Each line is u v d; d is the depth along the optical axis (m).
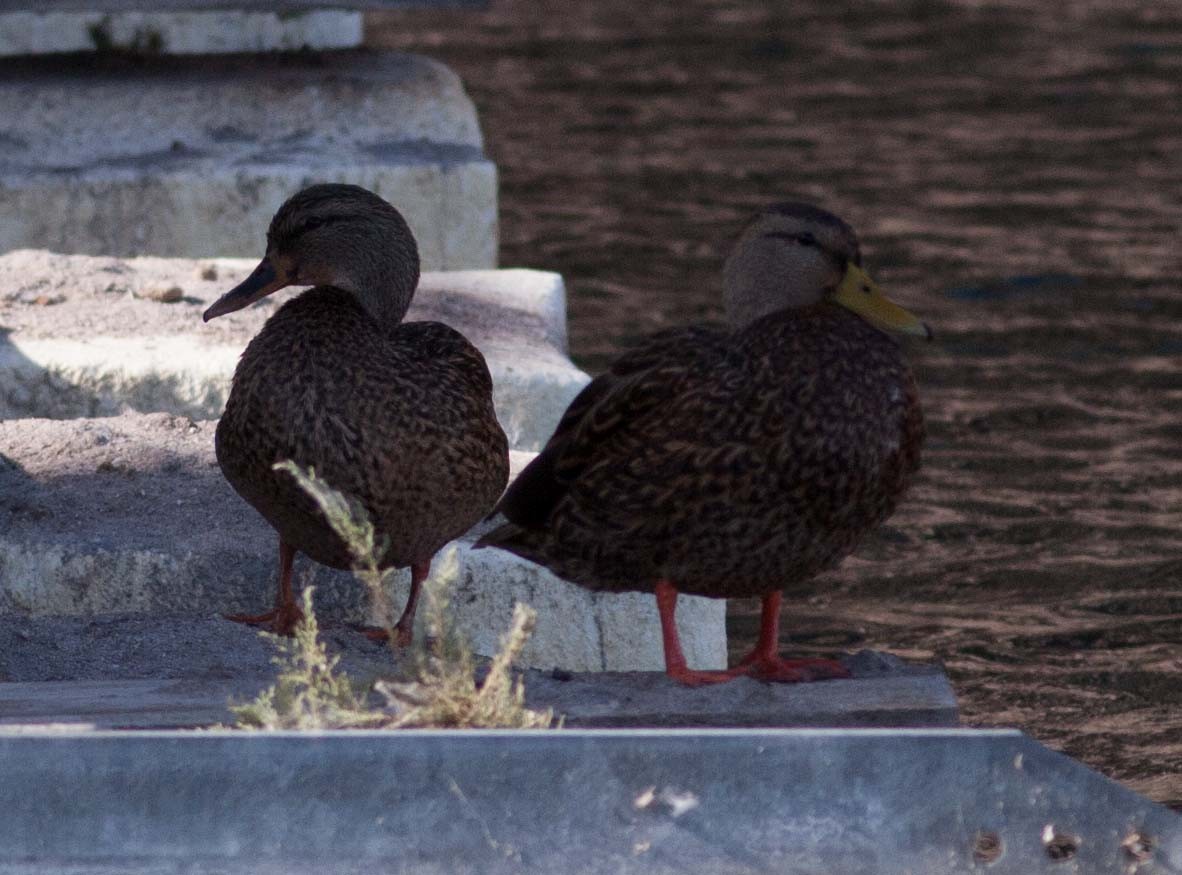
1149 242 22.59
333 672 8.20
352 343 8.28
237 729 6.33
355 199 9.31
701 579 7.97
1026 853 5.58
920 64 35.03
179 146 17.62
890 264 21.52
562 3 42.31
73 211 16.52
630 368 8.16
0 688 7.66
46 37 19.88
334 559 8.73
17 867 5.54
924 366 17.55
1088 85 33.03
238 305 9.37
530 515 8.30
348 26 20.41
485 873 5.58
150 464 10.64
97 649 8.70
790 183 25.83
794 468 7.58
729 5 41.91
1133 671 11.04
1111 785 5.55
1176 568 12.66
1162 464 14.83
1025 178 26.16
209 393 11.89
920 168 26.80
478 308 14.02
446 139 18.44
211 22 20.09
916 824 5.60
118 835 5.57
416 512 8.43
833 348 7.62
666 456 7.71
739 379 7.62
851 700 7.42
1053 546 13.09
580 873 5.59
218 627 8.95
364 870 5.57
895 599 12.20
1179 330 18.78
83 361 11.84
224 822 5.59
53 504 10.01
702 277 20.91
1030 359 17.80
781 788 5.61
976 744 5.59
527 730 5.64
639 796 5.61
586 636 9.67
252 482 8.41
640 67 34.84
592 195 25.02
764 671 8.10
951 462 14.87
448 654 6.44
